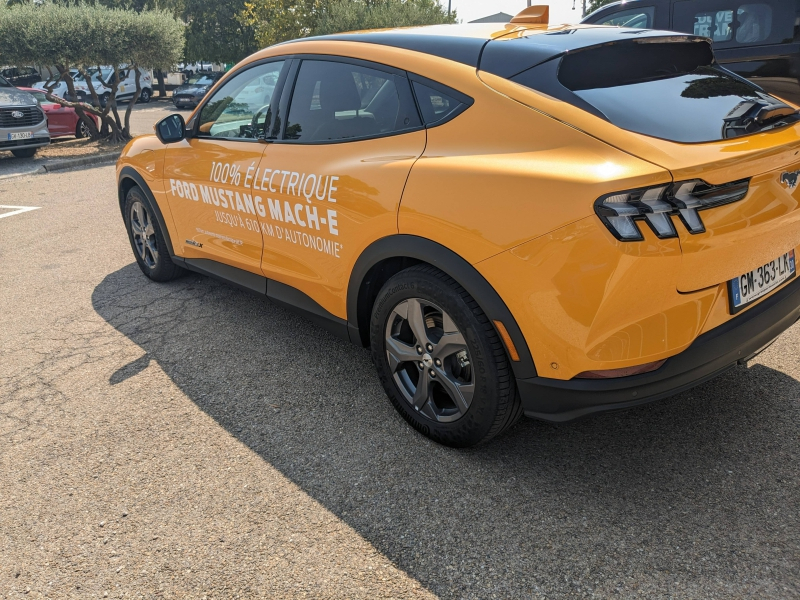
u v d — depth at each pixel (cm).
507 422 241
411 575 200
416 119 252
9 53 1284
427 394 261
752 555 200
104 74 2625
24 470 262
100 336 389
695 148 198
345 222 270
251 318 407
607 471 244
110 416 300
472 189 219
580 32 261
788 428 262
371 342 278
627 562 200
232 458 264
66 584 203
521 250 205
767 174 208
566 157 204
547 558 204
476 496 234
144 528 226
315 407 301
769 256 223
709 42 266
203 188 369
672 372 207
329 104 291
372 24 1948
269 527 224
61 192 898
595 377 208
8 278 510
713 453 250
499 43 250
